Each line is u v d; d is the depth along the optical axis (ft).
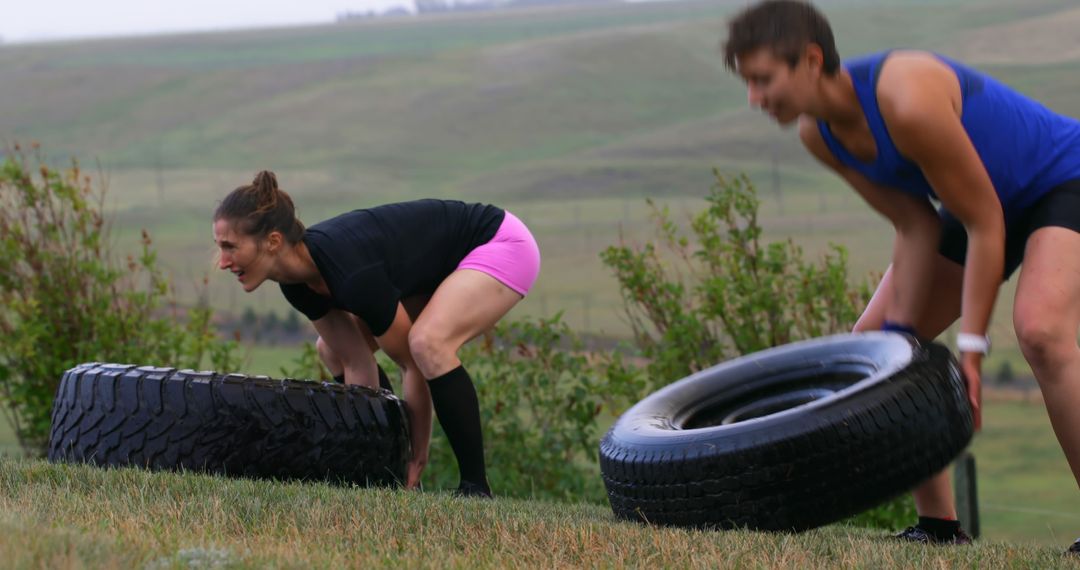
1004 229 21.06
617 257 45.27
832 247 44.73
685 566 18.25
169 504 20.67
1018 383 328.90
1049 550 21.52
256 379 27.27
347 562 17.03
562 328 43.55
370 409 27.55
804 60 20.08
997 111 21.21
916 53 20.90
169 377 27.02
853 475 21.16
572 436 42.63
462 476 28.53
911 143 20.33
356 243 26.94
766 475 21.48
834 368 24.99
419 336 27.55
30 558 14.55
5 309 45.27
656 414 25.57
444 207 28.58
